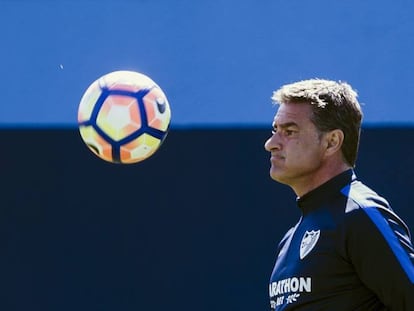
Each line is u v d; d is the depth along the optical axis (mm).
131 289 20500
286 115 9961
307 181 10000
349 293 9242
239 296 20297
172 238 20531
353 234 9141
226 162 20516
